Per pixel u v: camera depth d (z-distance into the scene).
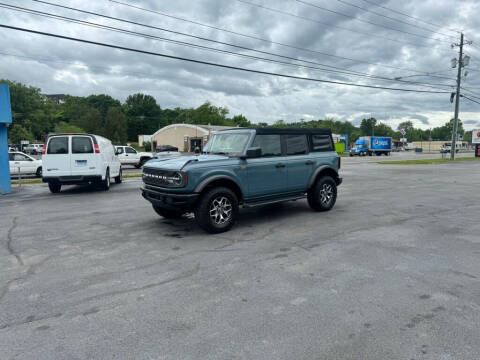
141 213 7.86
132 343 2.64
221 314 3.09
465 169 22.06
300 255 4.71
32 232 6.11
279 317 3.03
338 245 5.18
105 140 13.28
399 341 2.65
